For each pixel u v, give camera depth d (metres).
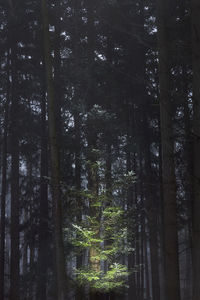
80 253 9.40
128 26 16.67
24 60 18.66
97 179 9.34
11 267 16.83
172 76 13.05
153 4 15.97
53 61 18.08
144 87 16.11
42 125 18.58
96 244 9.05
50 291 16.12
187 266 22.16
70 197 9.35
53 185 8.66
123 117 16.83
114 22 16.59
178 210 15.20
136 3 16.84
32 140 18.39
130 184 9.29
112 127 12.86
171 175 7.89
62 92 16.83
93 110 10.31
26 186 19.92
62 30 18.75
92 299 8.80
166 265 7.67
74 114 14.85
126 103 17.38
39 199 19.39
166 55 8.55
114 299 8.92
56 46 18.20
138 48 16.59
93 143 10.54
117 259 9.31
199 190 7.20
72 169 15.52
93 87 15.23
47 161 18.55
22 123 17.70
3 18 18.52
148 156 16.81
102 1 16.17
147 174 16.58
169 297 7.50
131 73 16.56
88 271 8.88
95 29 17.02
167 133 8.06
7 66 18.50
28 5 18.22
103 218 9.37
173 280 7.52
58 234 8.41
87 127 11.09
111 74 16.11
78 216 9.44
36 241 18.02
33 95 19.30
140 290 20.16
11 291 16.59
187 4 11.76
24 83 18.33
